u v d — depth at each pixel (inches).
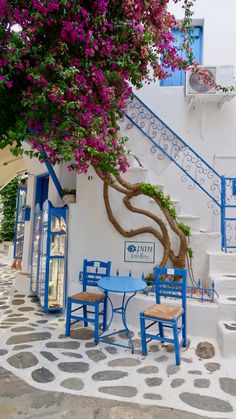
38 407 98.5
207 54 245.3
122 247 198.1
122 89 144.3
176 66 168.2
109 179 171.2
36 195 279.6
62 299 200.5
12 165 330.6
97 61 133.1
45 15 117.6
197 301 160.2
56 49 124.1
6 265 417.1
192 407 99.6
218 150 239.9
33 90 123.9
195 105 243.0
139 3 136.2
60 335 159.3
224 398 105.0
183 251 182.7
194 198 237.3
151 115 203.9
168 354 137.9
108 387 110.7
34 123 126.4
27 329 167.5
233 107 241.6
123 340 153.6
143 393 107.2
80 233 202.7
